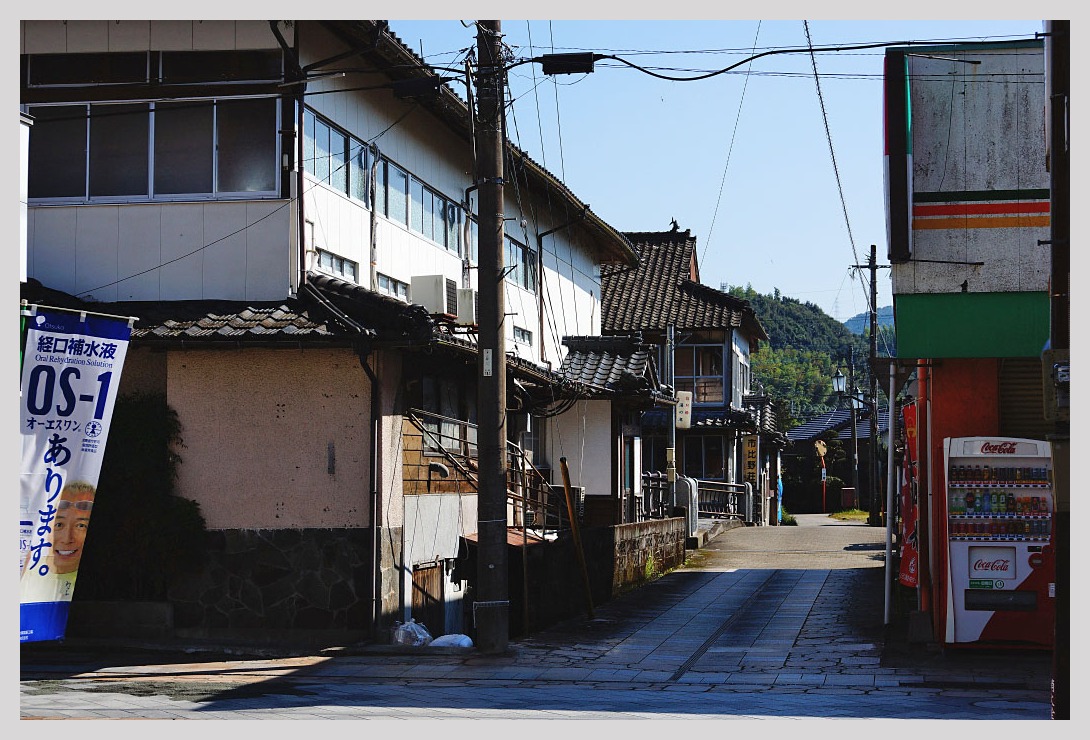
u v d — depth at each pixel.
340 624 14.55
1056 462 8.52
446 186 20.50
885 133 13.20
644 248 43.16
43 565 10.08
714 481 38.59
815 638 14.88
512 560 15.52
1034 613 12.86
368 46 15.75
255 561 14.78
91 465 10.53
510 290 22.89
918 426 14.94
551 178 23.17
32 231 15.55
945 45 13.18
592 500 24.06
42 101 15.62
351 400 14.77
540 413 22.19
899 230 13.09
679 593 20.28
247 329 14.09
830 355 93.12
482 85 14.36
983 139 13.13
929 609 14.60
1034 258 12.96
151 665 13.06
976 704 10.33
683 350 40.28
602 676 12.32
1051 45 9.48
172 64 15.45
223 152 15.30
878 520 40.19
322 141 15.78
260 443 14.89
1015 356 12.94
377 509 14.61
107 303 15.16
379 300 14.88
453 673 12.55
